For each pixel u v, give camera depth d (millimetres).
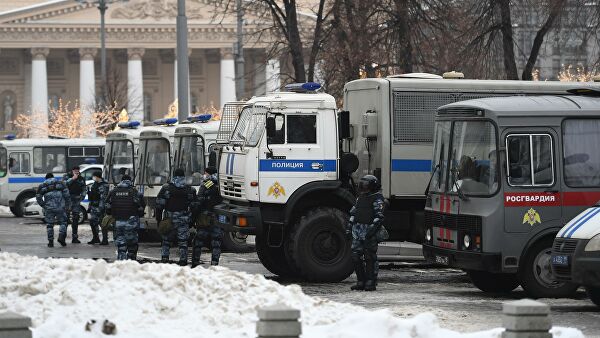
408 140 63469
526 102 55156
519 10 108688
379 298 53656
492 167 54219
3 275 42688
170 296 39750
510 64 104062
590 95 56969
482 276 57688
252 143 62438
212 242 69500
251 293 41781
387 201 63156
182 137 88500
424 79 64438
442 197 56969
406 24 108062
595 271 47469
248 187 62062
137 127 104875
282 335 29797
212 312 39031
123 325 36812
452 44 106938
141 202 70500
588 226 48688
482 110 54844
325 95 63031
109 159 103625
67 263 46750
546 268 54031
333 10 113312
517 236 53875
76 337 34562
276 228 62750
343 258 61938
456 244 55531
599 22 99750
